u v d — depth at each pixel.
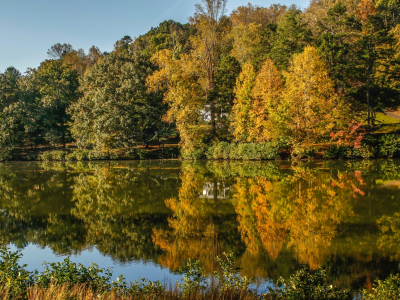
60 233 15.04
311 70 37.84
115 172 36.19
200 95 48.41
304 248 11.89
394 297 6.30
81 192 25.30
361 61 46.19
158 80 49.12
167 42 83.12
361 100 48.53
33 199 23.16
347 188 22.16
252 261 10.79
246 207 18.61
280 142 42.00
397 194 19.89
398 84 49.28
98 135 49.34
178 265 10.82
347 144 39.12
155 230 15.02
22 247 13.30
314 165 34.53
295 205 18.50
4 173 38.47
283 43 49.12
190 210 18.53
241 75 44.22
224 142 47.25
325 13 58.78
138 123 53.59
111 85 52.94
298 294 6.93
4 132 56.72
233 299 6.91
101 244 13.33
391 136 38.50
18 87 66.81
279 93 41.75
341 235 13.19
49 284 7.21
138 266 10.88
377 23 48.75
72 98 68.44
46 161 55.22
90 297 6.64
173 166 40.16
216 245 12.65
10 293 6.73
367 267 10.04
